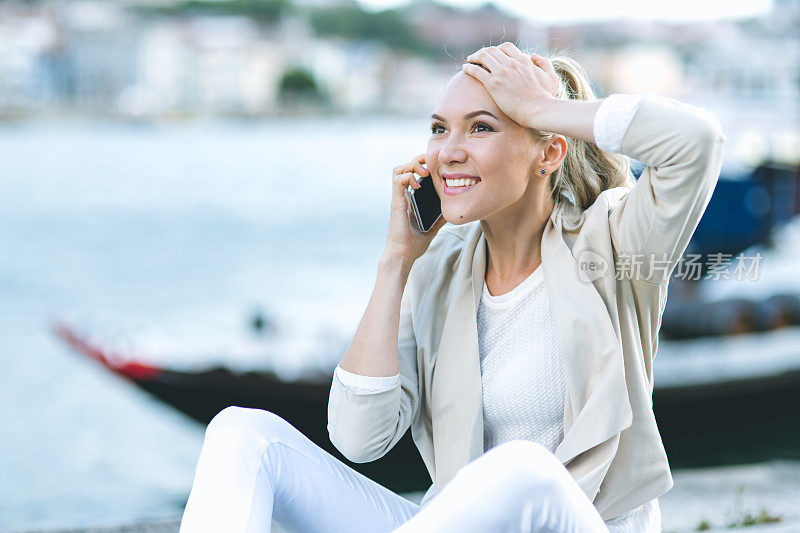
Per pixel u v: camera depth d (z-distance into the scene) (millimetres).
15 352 13344
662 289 1788
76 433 8984
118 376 7742
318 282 22188
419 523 1432
